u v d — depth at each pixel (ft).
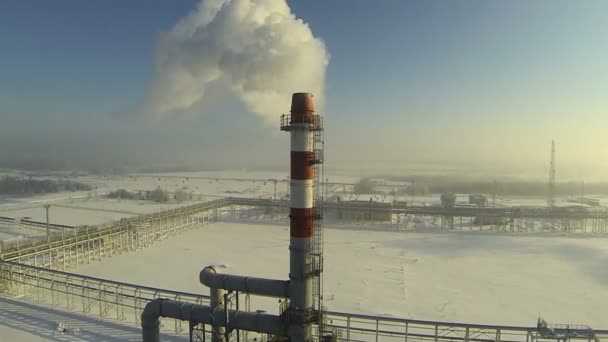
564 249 219.20
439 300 137.18
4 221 261.85
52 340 96.22
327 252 209.67
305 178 71.87
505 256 202.80
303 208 72.13
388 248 220.23
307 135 71.87
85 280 131.13
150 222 229.04
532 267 181.68
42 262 163.12
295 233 72.59
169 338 100.01
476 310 127.85
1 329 101.76
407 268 179.01
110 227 201.67
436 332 88.07
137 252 203.72
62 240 168.66
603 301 136.77
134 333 102.27
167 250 208.54
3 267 134.82
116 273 163.22
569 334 82.02
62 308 119.96
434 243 234.17
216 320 77.41
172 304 80.64
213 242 229.86
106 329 104.32
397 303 134.00
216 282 78.48
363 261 191.01
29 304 122.31
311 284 74.18
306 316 72.43
